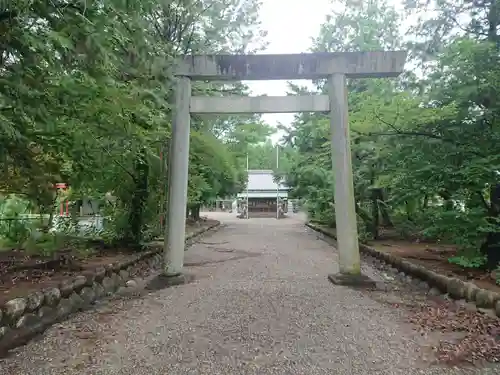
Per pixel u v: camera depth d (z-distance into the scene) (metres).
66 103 5.57
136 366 4.06
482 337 4.84
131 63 6.46
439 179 7.98
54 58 4.65
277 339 4.78
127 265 9.11
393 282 8.41
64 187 10.42
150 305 6.42
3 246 10.04
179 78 8.12
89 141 6.47
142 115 7.18
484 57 7.31
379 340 4.79
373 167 11.35
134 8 5.03
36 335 4.96
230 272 9.45
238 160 16.83
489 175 7.16
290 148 19.69
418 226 11.91
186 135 8.22
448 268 8.00
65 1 4.67
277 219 38.56
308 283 7.98
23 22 4.59
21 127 5.42
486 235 7.66
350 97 13.67
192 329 5.15
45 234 9.31
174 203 8.20
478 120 7.85
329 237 17.09
